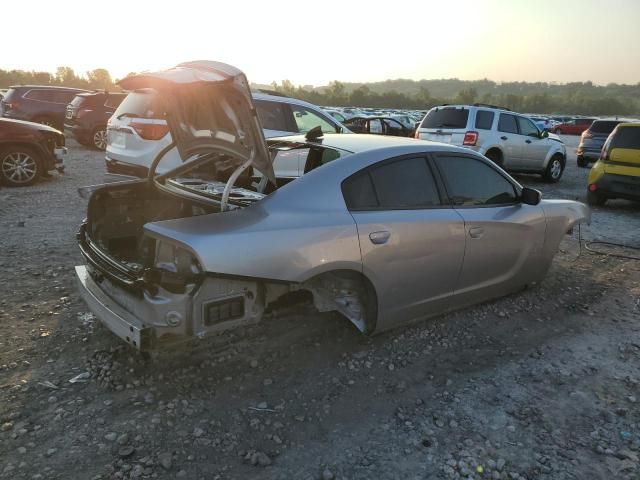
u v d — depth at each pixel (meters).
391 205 3.63
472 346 3.95
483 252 4.17
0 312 4.15
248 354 3.64
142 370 3.39
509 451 2.79
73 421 2.88
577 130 46.72
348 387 3.33
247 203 3.34
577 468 2.67
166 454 2.64
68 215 7.44
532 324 4.39
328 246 3.21
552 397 3.31
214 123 2.99
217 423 2.92
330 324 4.08
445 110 12.55
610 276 5.74
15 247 5.82
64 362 3.47
